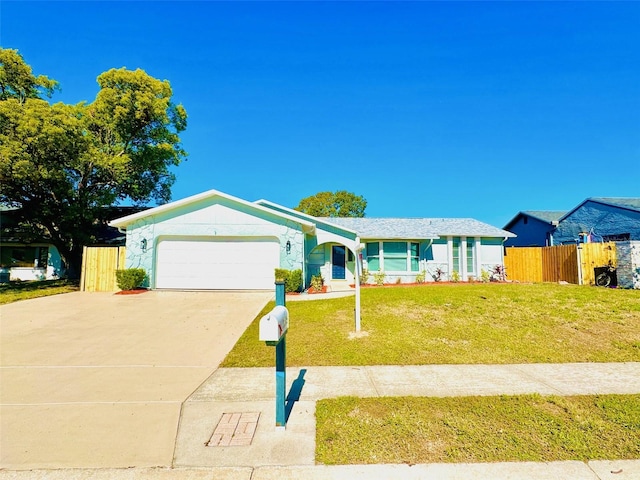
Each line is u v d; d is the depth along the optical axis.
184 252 15.06
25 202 19.00
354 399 4.61
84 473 3.24
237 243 15.14
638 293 11.75
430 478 3.09
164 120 19.94
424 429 3.86
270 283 14.97
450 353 6.60
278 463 3.34
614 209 20.53
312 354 6.57
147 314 10.23
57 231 20.50
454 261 19.02
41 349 7.08
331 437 3.73
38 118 15.16
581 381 5.29
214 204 15.12
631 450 3.44
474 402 4.52
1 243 22.45
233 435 3.84
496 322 8.59
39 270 23.05
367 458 3.38
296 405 4.54
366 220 21.27
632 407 4.33
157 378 5.57
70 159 16.73
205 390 5.08
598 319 8.68
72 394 4.93
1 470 3.26
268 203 18.02
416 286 15.19
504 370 5.78
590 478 3.05
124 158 18.12
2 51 17.34
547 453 3.41
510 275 19.67
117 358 6.57
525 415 4.15
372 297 11.66
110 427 4.03
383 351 6.68
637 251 13.41
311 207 47.06
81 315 10.11
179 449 3.60
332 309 10.09
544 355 6.51
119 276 14.33
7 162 14.70
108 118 18.72
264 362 6.30
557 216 26.23
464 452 3.44
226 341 7.67
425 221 21.14
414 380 5.36
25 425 4.06
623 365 6.04
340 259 18.59
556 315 9.09
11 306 11.40
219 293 14.02
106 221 22.75
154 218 15.02
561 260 17.16
